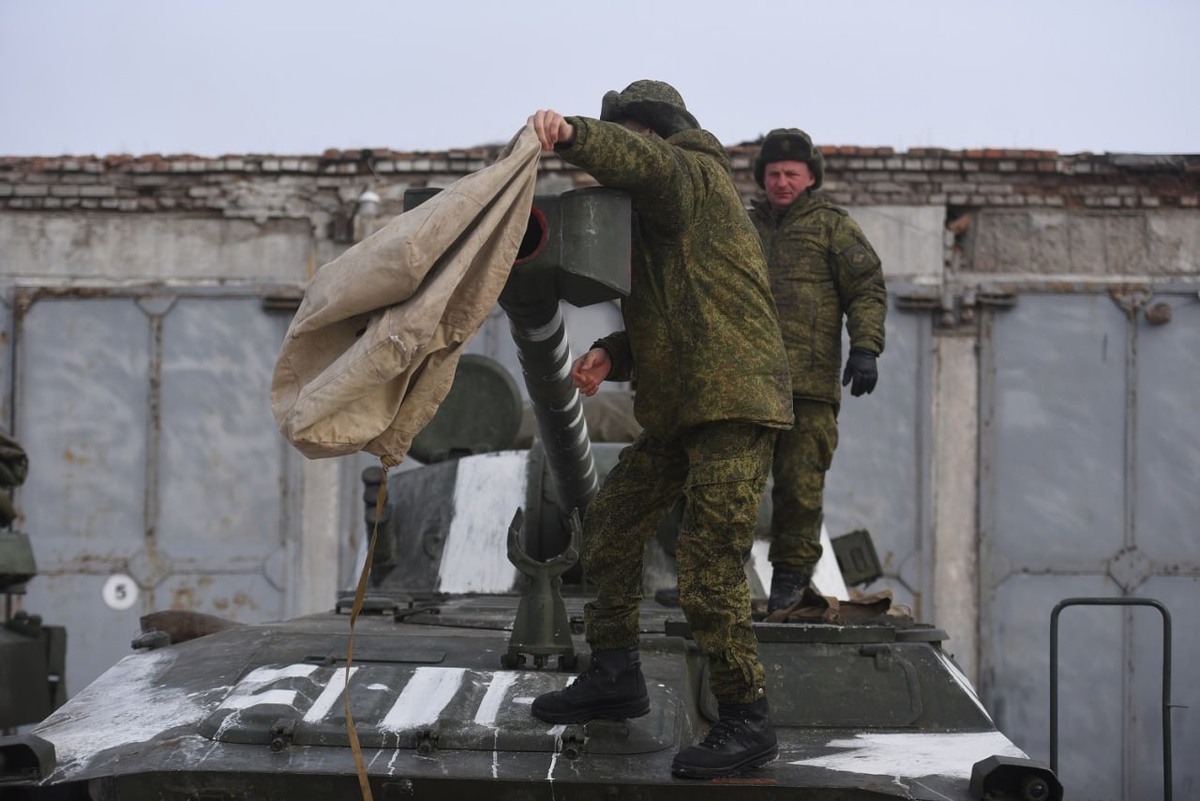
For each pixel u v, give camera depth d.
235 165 15.95
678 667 4.66
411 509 7.27
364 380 3.64
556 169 15.78
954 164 15.57
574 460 5.75
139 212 15.99
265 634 5.07
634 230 4.25
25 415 15.83
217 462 15.73
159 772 3.92
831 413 5.96
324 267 3.80
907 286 15.47
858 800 3.92
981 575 15.25
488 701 4.33
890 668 4.77
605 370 4.43
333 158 15.89
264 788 3.94
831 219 6.10
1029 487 15.36
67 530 15.70
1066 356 15.48
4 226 15.99
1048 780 3.81
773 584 5.94
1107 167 15.51
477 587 6.64
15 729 8.95
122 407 15.81
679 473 4.34
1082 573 15.27
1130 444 15.38
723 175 4.23
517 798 3.94
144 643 5.20
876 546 15.27
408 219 3.75
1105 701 15.17
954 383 15.41
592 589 6.56
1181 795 15.09
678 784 3.93
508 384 7.81
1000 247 15.66
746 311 4.12
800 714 4.63
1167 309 15.44
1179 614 15.24
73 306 15.92
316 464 15.70
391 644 4.89
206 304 15.89
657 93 4.43
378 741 4.10
